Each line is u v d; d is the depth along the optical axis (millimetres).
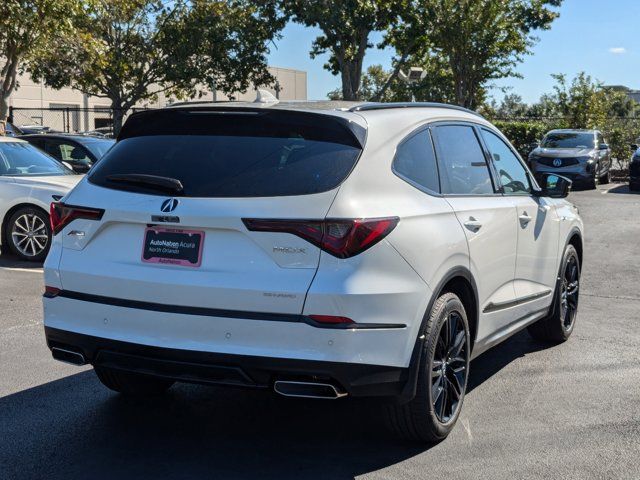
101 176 4203
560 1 33062
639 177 23000
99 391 5180
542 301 6027
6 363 5742
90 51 22656
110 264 4004
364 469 4008
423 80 37500
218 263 3764
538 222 5785
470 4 32594
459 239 4422
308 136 3984
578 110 32750
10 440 4324
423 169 4426
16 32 16500
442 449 4285
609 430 4602
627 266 10680
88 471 3943
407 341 3934
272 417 4762
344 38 33281
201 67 36688
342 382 3693
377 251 3771
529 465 4082
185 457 4141
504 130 33969
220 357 3723
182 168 3994
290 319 3645
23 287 8500
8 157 10570
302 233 3656
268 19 35625
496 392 5312
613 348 6504
